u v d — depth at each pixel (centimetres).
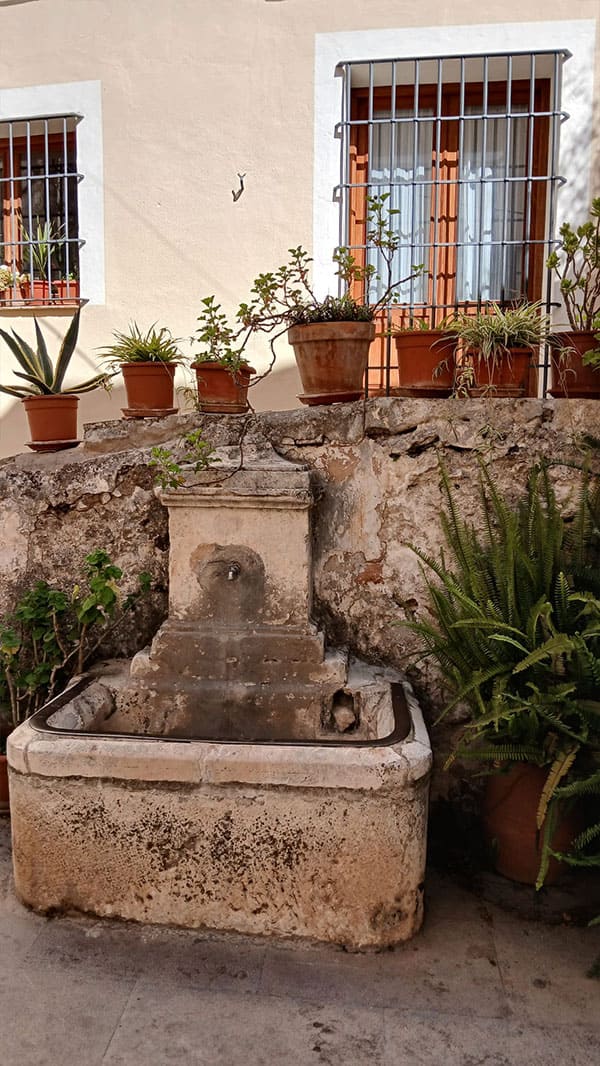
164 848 235
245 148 452
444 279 465
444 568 274
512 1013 212
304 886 232
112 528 314
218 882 235
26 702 315
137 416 365
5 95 478
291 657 286
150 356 364
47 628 307
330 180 446
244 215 455
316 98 443
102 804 235
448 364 315
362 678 290
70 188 487
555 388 315
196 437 289
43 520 317
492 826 276
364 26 435
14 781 240
